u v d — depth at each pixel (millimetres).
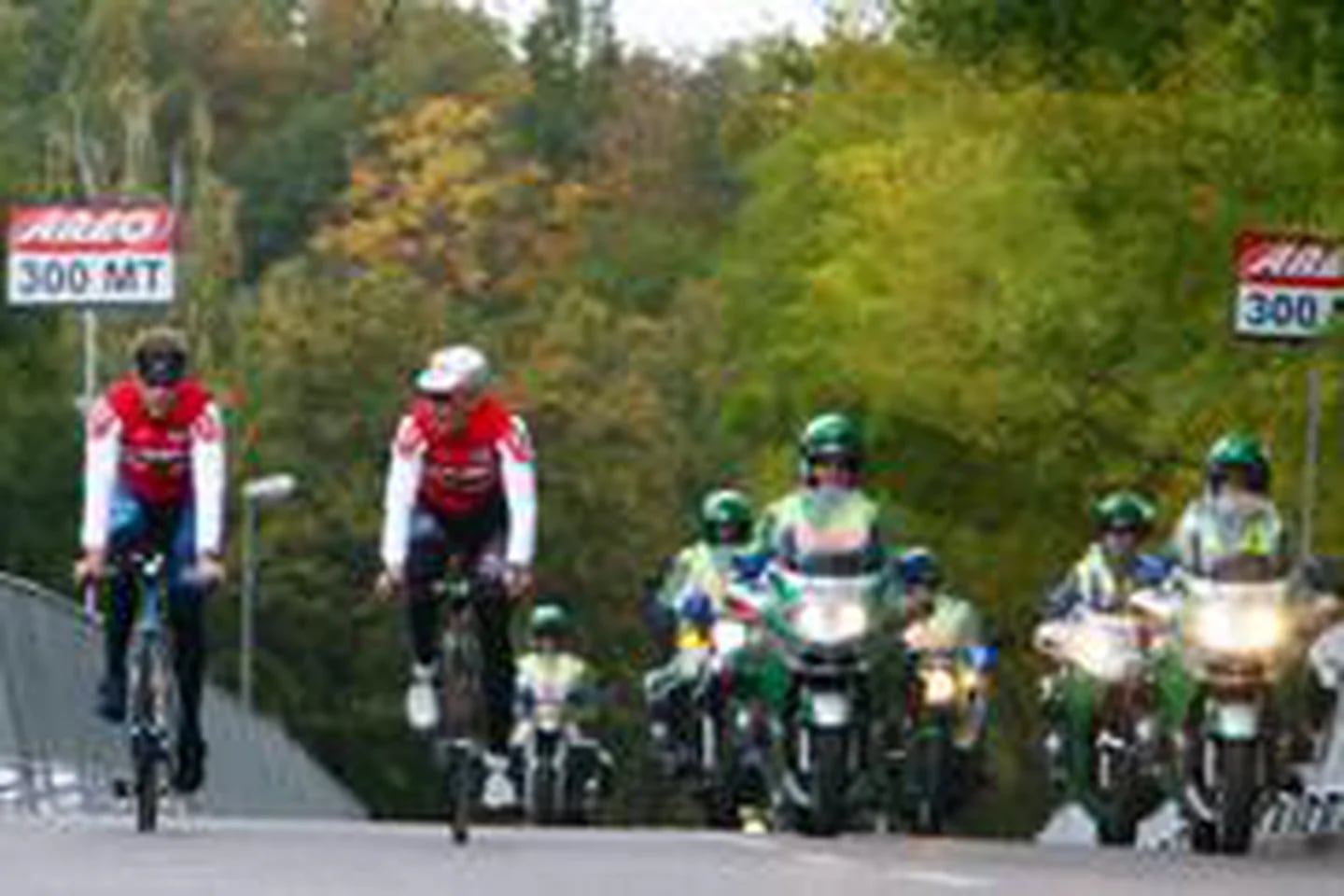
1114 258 65125
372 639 165375
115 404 34188
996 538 77438
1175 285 64875
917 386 72312
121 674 34781
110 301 60344
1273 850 43531
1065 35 47062
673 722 52781
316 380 168250
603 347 176875
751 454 90500
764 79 96438
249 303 194875
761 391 82688
